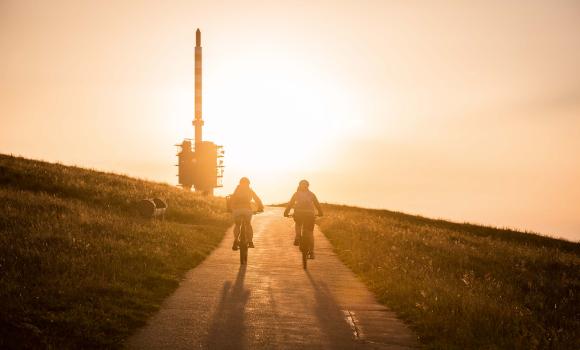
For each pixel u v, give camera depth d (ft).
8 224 47.67
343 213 119.55
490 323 26.48
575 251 105.29
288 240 65.36
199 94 261.03
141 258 39.14
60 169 108.06
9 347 19.34
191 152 248.11
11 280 27.94
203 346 21.52
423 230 100.63
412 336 24.35
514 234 125.08
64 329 21.76
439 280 39.17
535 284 48.55
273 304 29.50
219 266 42.37
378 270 40.83
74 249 38.50
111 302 26.58
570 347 24.40
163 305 28.22
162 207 76.84
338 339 23.41
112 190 91.97
